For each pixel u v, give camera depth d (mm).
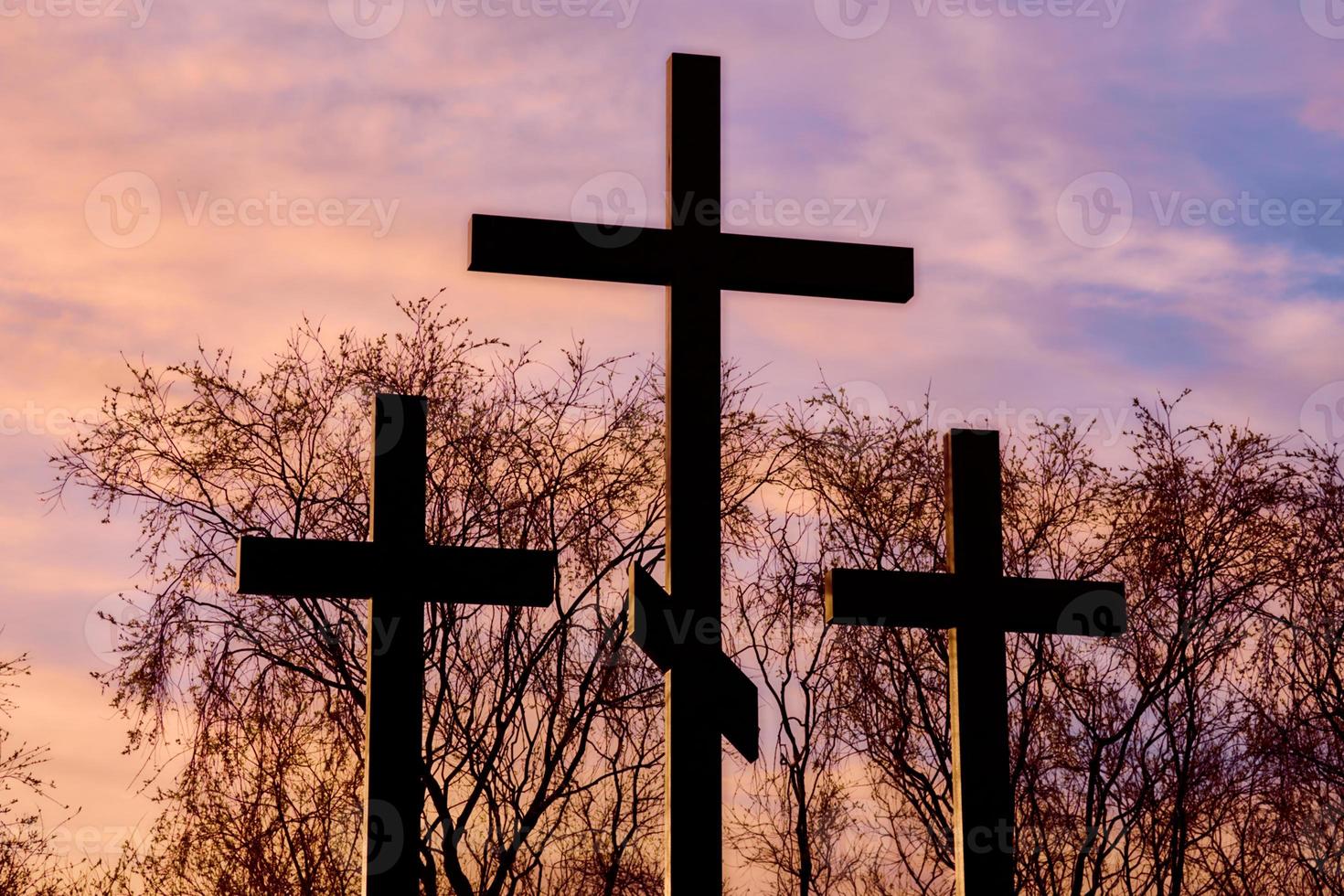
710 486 14492
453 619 23156
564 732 23219
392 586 13688
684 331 14828
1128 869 23859
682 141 15219
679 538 14328
